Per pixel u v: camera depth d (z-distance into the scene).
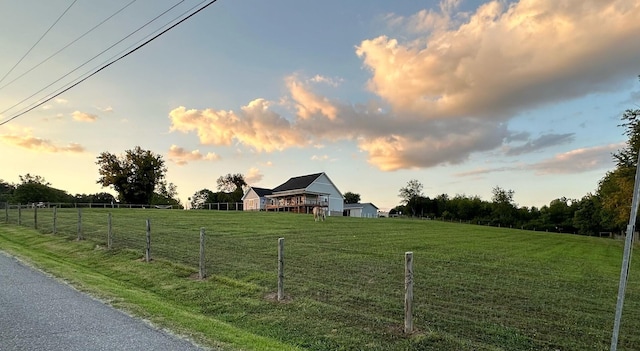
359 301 8.26
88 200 75.44
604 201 36.09
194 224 24.27
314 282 9.82
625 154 30.00
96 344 5.07
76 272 10.37
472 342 6.11
